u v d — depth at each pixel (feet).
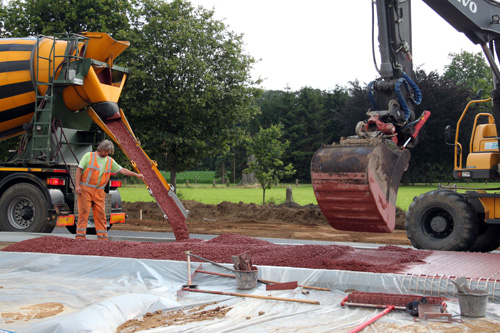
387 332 15.30
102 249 26.94
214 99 69.56
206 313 17.61
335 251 25.35
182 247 26.50
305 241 41.04
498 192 33.14
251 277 21.30
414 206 33.60
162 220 62.39
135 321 16.71
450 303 18.78
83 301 19.62
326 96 231.91
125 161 71.26
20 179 40.24
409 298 18.08
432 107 144.25
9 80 40.34
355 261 22.56
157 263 23.99
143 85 68.28
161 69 66.85
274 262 23.44
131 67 67.05
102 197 31.91
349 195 26.48
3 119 41.91
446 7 29.71
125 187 152.76
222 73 71.10
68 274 24.76
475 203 32.86
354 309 18.02
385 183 26.91
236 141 77.56
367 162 25.82
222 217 63.57
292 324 16.19
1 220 39.45
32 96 40.96
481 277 20.20
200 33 69.26
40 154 40.75
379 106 30.66
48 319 16.72
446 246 32.04
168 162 72.64
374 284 20.62
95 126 58.54
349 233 50.14
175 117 70.38
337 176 26.55
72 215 39.63
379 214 26.30
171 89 67.46
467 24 30.37
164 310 18.12
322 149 27.84
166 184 36.45
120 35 68.33
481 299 16.99
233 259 21.93
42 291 21.16
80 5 71.87
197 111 69.87
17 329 15.43
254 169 76.74
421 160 159.12
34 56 40.65
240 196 102.73
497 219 32.01
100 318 15.92
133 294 18.49
